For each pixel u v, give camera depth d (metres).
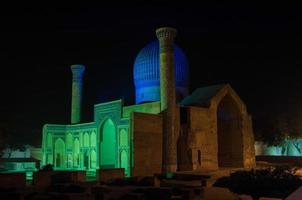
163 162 30.53
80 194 18.22
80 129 40.22
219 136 38.72
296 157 42.00
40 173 23.86
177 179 27.06
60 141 41.78
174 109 31.14
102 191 19.89
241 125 37.19
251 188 16.27
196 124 32.50
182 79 40.16
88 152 38.69
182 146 31.33
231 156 37.50
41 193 18.69
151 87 39.00
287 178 16.41
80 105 42.97
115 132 35.41
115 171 26.25
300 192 5.79
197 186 21.38
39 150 45.78
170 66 31.33
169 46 31.58
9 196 17.80
